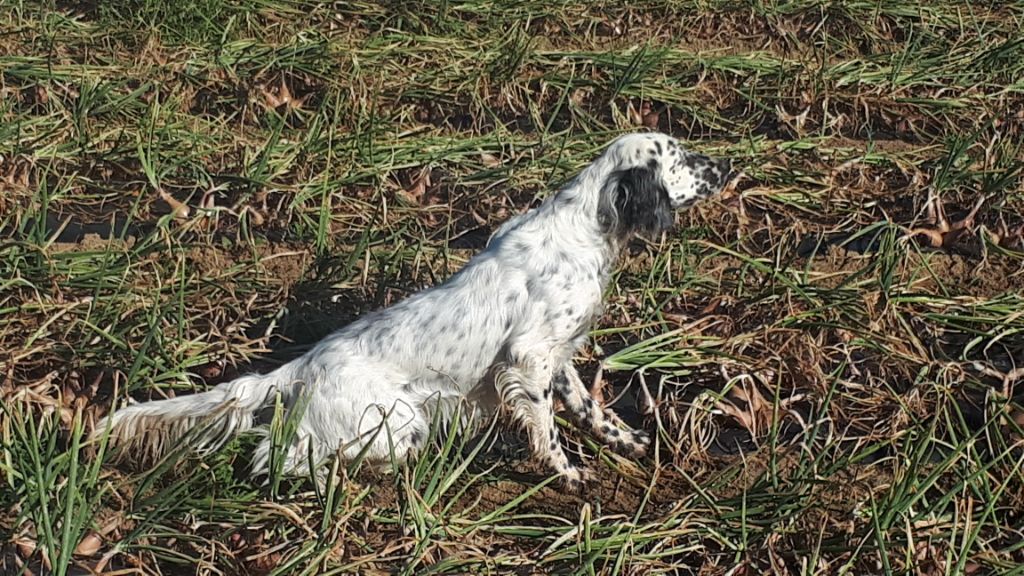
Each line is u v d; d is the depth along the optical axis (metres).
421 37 6.05
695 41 6.50
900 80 5.81
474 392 4.05
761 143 5.36
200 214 4.84
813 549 3.71
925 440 3.88
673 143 4.04
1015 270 4.75
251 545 3.75
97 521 3.79
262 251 4.80
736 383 4.23
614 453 4.09
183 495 3.81
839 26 6.52
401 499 3.80
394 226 4.87
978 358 4.38
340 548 3.73
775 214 5.03
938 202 4.93
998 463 3.96
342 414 3.92
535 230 4.02
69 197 5.01
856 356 4.37
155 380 4.15
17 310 4.35
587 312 4.01
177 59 5.88
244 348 4.32
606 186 4.00
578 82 5.70
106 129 5.34
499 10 6.51
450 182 5.09
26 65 5.73
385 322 4.00
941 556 3.71
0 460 3.86
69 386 4.16
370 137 5.11
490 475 4.04
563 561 3.72
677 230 4.81
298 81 5.76
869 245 4.75
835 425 4.16
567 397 4.10
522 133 5.55
